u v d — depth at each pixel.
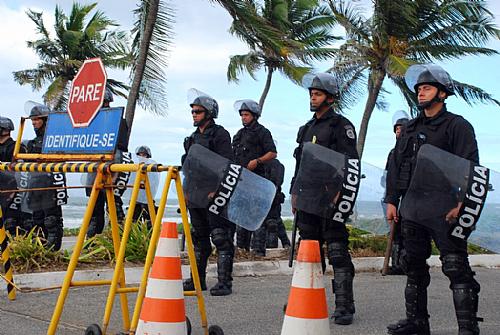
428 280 5.17
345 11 22.67
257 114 8.87
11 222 9.07
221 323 5.65
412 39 22.34
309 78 5.92
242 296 6.95
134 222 8.99
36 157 5.07
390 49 22.12
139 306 4.23
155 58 14.59
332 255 5.71
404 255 5.06
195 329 5.39
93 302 6.37
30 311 5.91
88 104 4.73
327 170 5.60
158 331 4.01
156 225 4.25
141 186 4.68
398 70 21.11
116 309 6.08
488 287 8.16
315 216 5.75
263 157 8.66
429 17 21.88
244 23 14.52
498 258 10.88
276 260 9.41
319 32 28.72
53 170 4.81
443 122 4.89
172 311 4.04
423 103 4.93
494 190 4.88
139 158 11.33
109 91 9.09
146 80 14.71
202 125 6.88
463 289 4.77
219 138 6.79
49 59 35.84
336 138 5.72
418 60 22.69
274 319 5.83
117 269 4.34
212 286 7.62
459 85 23.33
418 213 4.81
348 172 5.57
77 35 35.12
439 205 4.72
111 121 4.56
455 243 4.75
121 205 9.77
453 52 22.34
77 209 42.69
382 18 21.44
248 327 5.51
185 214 4.49
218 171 6.67
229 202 6.68
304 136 5.92
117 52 35.66
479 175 4.65
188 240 4.58
